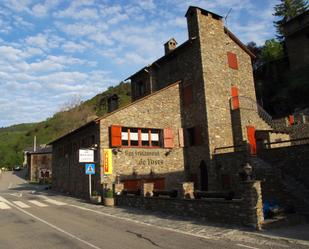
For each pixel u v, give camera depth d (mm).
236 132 23000
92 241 9094
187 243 8742
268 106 38531
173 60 26125
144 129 22375
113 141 20328
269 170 15547
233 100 23844
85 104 76875
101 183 19625
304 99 33625
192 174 23234
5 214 14648
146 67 27875
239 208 10914
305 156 15641
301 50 36562
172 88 24297
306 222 11562
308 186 15375
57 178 30203
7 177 59125
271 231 10070
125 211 15047
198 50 23422
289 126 25125
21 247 8633
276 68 40781
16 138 97188
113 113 21016
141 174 21344
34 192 29031
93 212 15016
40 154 53906
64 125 71688
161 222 11992
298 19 36812
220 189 20938
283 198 14523
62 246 8609
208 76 23031
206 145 22125
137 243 8789
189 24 24500
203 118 22578
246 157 18703
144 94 28875
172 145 23125
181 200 13391
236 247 8266
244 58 26312
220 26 24906
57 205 17984
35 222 12383
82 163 23344
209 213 12031
